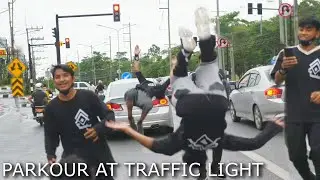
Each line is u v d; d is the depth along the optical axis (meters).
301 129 5.55
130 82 14.16
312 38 5.55
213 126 4.61
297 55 5.60
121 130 4.88
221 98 4.56
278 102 12.56
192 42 4.49
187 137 4.69
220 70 5.07
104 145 5.11
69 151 5.03
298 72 5.55
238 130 13.83
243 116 14.95
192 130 4.63
